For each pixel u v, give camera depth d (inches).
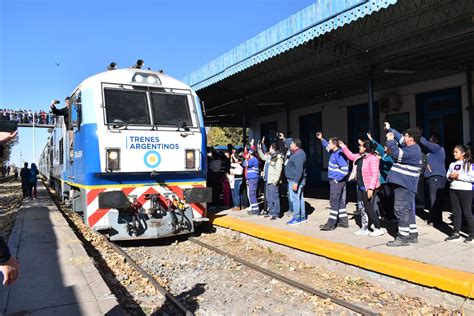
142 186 319.0
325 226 302.2
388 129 269.9
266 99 622.8
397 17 323.0
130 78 329.1
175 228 324.5
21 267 224.7
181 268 266.8
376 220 274.2
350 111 612.7
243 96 589.6
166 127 326.3
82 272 215.9
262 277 240.4
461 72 460.1
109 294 183.3
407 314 181.0
